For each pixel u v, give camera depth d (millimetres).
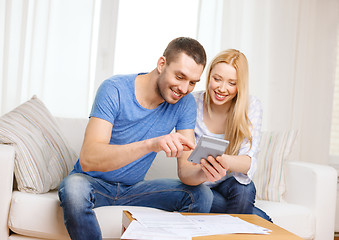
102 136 1693
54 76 2875
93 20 2951
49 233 1742
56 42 2875
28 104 2180
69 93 2904
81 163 1639
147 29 3129
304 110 3611
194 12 3223
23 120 2012
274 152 2523
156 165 2416
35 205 1744
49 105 2869
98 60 3041
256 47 3387
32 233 1755
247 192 1955
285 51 3467
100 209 1772
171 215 1455
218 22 3256
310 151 3621
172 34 3174
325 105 3645
